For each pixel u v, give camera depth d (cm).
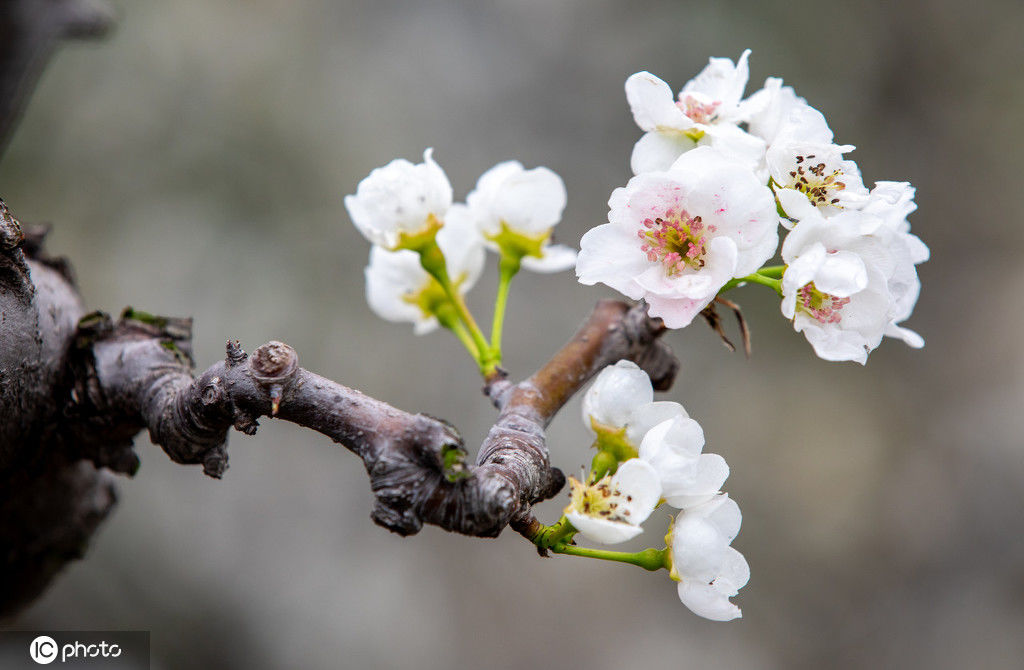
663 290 54
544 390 56
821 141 55
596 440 55
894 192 55
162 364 56
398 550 129
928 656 134
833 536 142
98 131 138
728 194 54
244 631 120
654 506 53
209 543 122
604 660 129
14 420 56
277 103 145
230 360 53
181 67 144
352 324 137
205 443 54
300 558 125
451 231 60
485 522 52
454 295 59
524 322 138
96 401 56
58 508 61
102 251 133
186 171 140
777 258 82
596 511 53
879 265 54
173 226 137
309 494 128
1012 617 133
